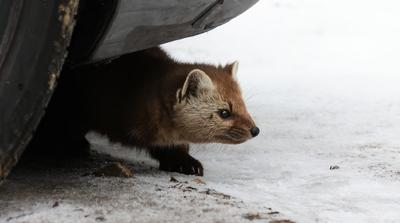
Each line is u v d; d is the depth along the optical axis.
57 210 5.80
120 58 8.52
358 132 10.91
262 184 7.79
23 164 8.05
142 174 8.09
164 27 6.76
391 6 22.53
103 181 7.02
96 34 6.32
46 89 5.66
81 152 9.01
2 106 5.70
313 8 22.05
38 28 5.59
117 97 8.31
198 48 17.86
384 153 9.45
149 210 5.94
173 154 8.67
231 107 8.65
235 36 19.20
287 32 19.91
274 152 9.67
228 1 7.02
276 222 5.83
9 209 5.78
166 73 8.61
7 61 5.64
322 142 10.24
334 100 13.43
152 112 8.33
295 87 14.66
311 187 7.57
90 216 5.67
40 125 8.61
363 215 6.41
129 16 6.18
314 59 17.84
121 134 8.48
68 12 5.55
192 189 6.98
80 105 8.49
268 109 12.64
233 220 5.79
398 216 6.40
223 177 8.31
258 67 17.06
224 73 9.09
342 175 8.16
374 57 17.91
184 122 8.48
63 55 5.64
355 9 22.09
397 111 12.42
